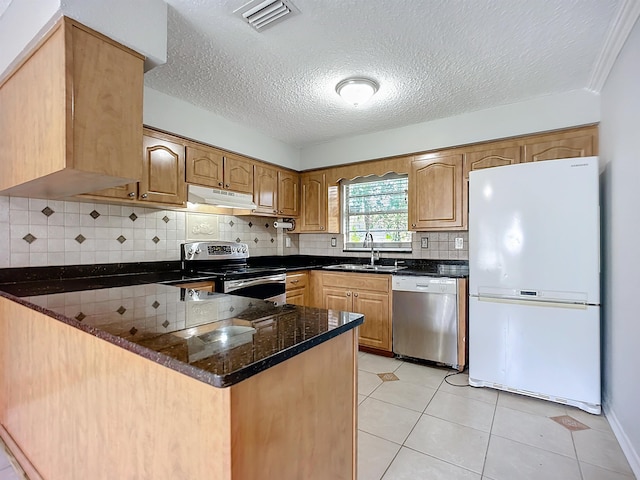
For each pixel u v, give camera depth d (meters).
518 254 2.29
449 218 3.10
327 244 4.20
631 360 1.68
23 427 1.57
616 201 1.97
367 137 3.53
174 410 0.82
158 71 2.23
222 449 0.72
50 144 1.38
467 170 3.01
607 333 2.10
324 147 3.85
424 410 2.12
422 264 3.54
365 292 3.28
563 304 2.16
